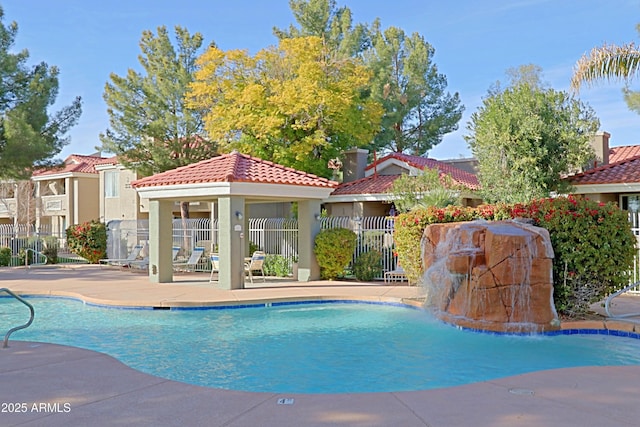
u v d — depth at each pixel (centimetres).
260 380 814
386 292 1653
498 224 1253
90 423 564
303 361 929
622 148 2961
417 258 1580
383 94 3850
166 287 1794
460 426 552
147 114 3058
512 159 2261
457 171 3148
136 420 573
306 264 2002
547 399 641
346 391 760
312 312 1447
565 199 1246
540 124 2206
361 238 2092
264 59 2828
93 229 2794
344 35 3819
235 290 1712
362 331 1192
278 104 2636
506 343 1066
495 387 693
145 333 1172
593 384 705
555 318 1155
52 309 1502
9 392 674
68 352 895
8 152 2594
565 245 1192
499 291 1163
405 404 623
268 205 3312
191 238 2509
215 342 1081
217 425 557
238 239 1761
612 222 1204
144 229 2745
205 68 2797
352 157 3156
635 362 919
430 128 4328
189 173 1891
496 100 2395
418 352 995
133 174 3825
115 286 1822
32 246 2944
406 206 2255
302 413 593
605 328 1130
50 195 4609
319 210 2044
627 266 1229
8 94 2809
